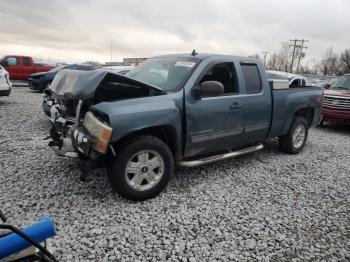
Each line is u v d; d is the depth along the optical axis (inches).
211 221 133.0
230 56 189.5
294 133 235.6
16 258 73.9
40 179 160.6
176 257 108.3
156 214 135.0
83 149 134.4
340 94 362.0
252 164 211.6
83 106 147.2
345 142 307.1
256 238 123.2
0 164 178.2
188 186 166.7
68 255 104.9
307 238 125.8
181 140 156.6
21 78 780.0
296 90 231.3
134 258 106.2
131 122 134.2
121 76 144.9
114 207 137.9
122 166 136.3
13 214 126.3
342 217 144.8
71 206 136.0
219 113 169.5
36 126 277.4
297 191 171.5
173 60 185.3
